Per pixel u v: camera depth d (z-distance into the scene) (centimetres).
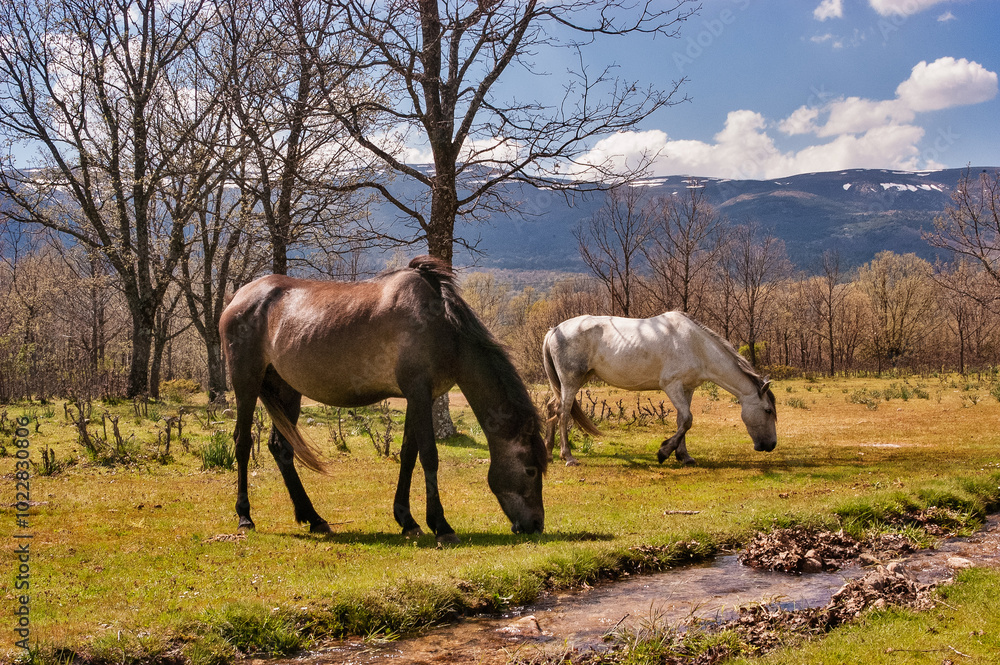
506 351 654
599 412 2105
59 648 372
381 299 645
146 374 2519
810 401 2472
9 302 3869
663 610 482
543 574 529
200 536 673
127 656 377
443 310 638
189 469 1106
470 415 1909
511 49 1269
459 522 737
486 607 486
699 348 1215
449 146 1342
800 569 578
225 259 2489
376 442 1380
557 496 904
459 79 1352
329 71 1306
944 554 617
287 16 1301
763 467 1123
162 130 2202
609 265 3123
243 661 396
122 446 1195
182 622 412
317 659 400
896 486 833
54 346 4053
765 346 5047
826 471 1054
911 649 387
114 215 2489
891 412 1989
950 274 4900
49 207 2392
